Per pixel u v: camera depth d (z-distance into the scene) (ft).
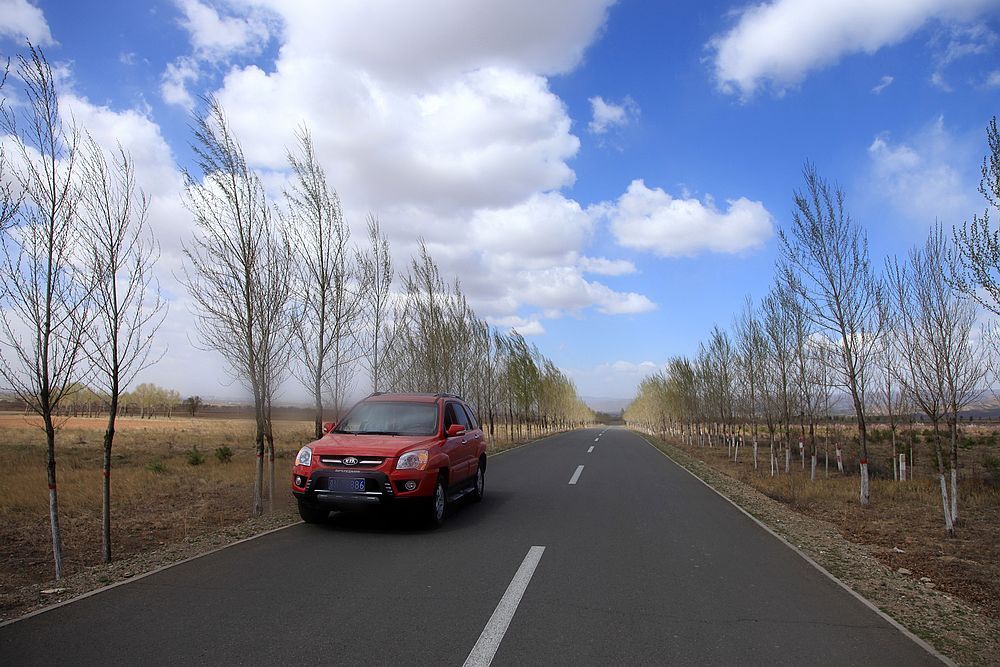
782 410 61.93
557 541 25.70
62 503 37.45
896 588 19.84
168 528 31.63
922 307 32.50
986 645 14.88
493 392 110.63
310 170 38.68
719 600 17.98
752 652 14.05
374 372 49.88
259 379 32.30
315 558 22.17
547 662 13.24
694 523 30.66
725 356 83.51
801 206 39.78
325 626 15.19
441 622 15.61
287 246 34.12
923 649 14.47
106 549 23.41
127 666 12.72
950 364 31.32
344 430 31.09
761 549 25.00
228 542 24.85
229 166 31.14
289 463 62.28
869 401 55.88
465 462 33.42
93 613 15.98
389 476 26.43
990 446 88.84
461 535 26.71
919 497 42.22
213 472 52.85
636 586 19.25
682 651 14.02
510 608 16.79
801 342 55.16
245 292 31.65
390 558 22.30
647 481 49.01
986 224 22.67
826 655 13.96
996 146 22.02
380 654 13.50
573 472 55.36
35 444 93.56
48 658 13.07
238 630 14.84
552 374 176.96
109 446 23.63
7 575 22.91
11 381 20.84
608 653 13.82
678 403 119.14
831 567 22.39
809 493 44.32
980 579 21.53
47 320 21.29
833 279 39.37
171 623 15.28
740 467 70.23
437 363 73.77
